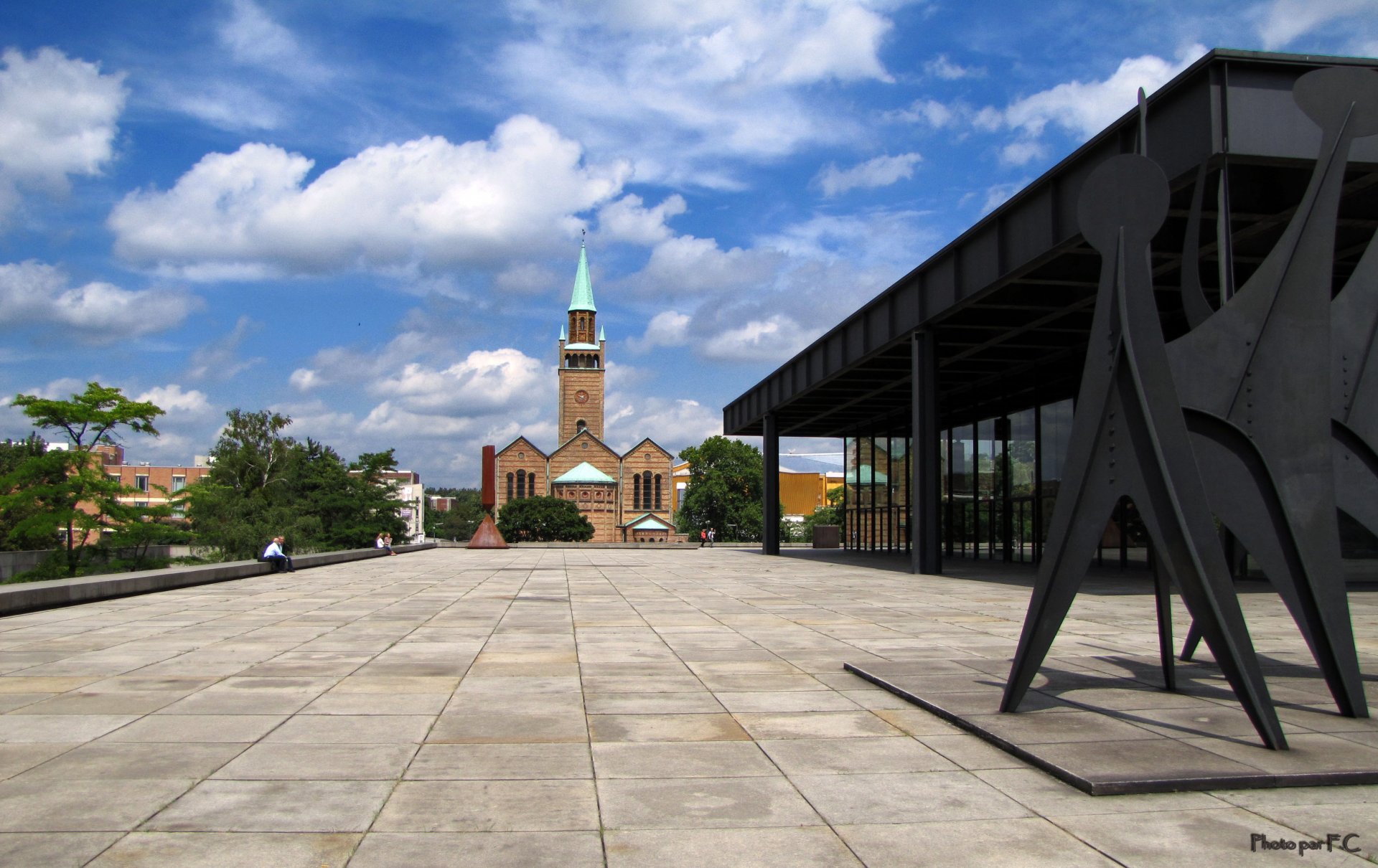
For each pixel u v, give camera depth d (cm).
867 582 2314
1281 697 758
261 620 1398
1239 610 606
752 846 440
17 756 592
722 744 632
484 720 701
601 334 14575
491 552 4884
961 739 644
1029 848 436
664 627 1308
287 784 535
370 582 2325
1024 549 3234
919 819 477
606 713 727
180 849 431
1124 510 2695
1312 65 1398
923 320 2467
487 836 452
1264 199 1606
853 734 659
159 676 890
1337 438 796
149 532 4488
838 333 3120
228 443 7519
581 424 14125
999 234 2031
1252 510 704
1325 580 688
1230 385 718
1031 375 3191
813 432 5062
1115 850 432
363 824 468
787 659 1002
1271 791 520
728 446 9844
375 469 8431
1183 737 616
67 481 4256
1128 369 670
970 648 1079
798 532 10588
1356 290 805
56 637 1183
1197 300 820
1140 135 754
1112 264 687
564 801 507
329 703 762
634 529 12181
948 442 3897
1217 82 1397
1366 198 1630
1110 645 1112
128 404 4403
